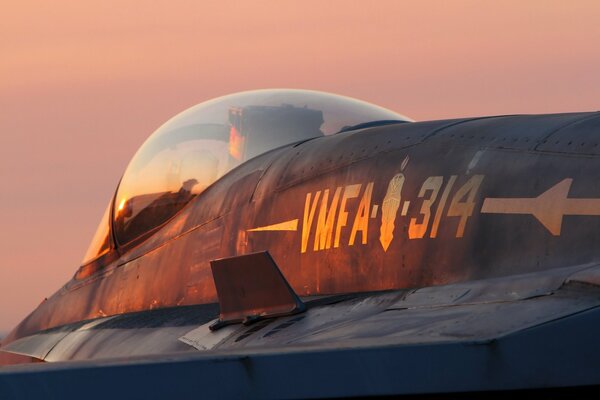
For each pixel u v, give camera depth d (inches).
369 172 919.0
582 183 698.8
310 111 1219.2
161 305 1159.0
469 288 732.0
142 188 1263.5
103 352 1082.1
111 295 1261.1
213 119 1248.8
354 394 506.3
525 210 737.6
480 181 793.6
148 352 978.1
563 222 700.0
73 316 1322.6
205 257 1104.2
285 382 502.0
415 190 853.2
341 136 1033.5
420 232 829.8
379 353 516.7
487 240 761.6
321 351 513.0
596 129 734.5
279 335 794.2
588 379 535.8
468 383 522.3
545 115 840.9
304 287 949.8
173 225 1194.0
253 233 1035.9
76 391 479.8
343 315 794.2
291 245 979.3
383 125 1110.4
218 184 1163.9
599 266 632.4
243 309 900.6
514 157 777.6
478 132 852.0
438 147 868.0
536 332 536.7
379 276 864.3
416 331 633.0
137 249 1246.3
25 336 1403.8
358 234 896.9
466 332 578.2
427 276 812.0
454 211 802.8
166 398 489.7
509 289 685.9
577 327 541.3
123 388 485.4
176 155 1240.8
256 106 1237.1
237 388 497.4
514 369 529.3
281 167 1058.1
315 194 970.7
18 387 474.9
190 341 927.7
